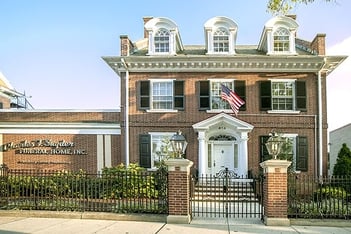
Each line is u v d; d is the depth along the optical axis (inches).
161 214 506.9
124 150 900.6
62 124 918.4
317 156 880.9
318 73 888.3
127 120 903.7
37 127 920.9
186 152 893.8
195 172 873.5
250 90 900.6
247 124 867.4
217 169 903.1
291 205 498.6
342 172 825.5
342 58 875.4
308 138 887.7
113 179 551.2
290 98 898.7
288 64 887.1
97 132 917.2
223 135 912.3
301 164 878.4
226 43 935.0
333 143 1336.1
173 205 493.4
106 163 908.6
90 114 919.7
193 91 907.4
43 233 415.8
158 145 903.7
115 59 896.9
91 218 508.1
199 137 877.8
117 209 523.2
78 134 917.2
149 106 906.7
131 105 911.7
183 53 978.7
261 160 879.7
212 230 443.2
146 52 970.7
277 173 486.9
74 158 913.5
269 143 508.4
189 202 510.3
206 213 566.3
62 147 916.6
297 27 917.8
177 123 901.8
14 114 925.8
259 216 542.3
